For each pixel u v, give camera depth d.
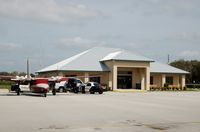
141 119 16.23
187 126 14.01
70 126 13.75
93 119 16.09
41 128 13.16
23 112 19.31
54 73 62.91
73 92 49.94
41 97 36.09
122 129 13.02
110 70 62.25
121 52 63.72
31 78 39.59
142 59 62.94
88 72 61.69
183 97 38.44
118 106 24.06
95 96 39.28
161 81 68.88
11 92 47.53
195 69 104.75
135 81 65.31
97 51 67.88
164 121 15.57
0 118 16.34
